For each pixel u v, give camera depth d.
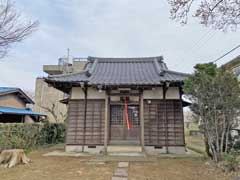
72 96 9.74
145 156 7.60
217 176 5.04
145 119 9.38
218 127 6.74
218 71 6.80
